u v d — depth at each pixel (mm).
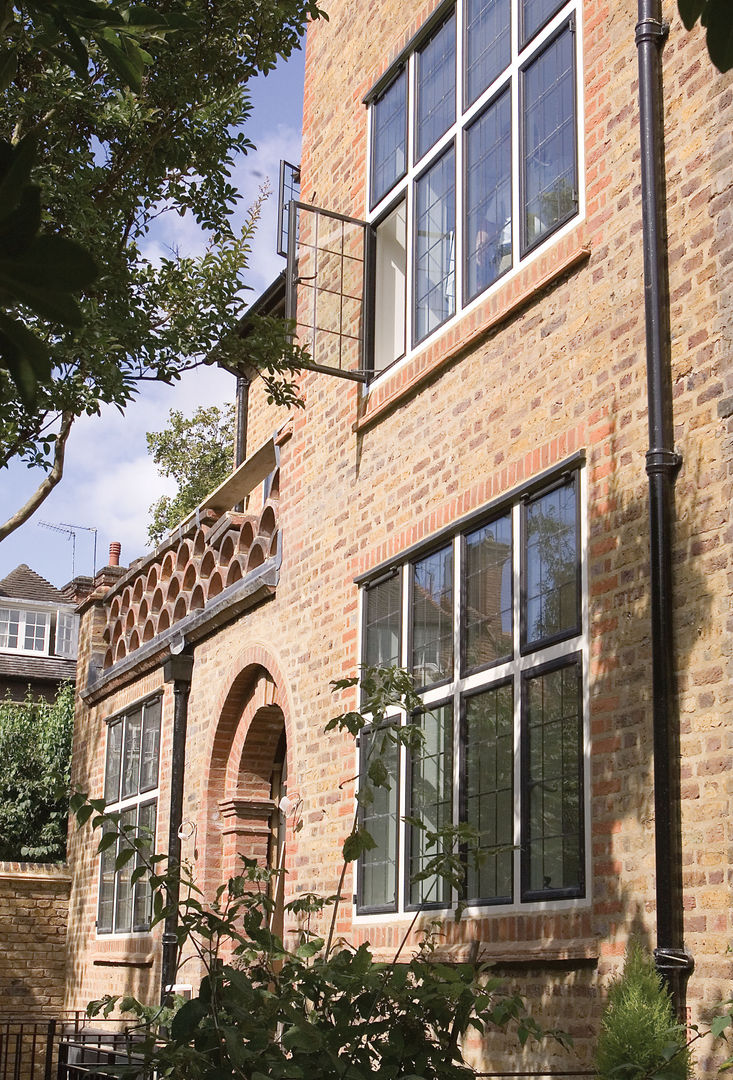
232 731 12055
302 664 10125
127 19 2277
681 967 5383
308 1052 4062
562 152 7379
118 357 7621
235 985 4219
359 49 10414
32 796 18953
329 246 9938
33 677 32500
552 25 7641
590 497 6613
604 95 6992
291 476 10820
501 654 7305
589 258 6953
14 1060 15297
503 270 7863
